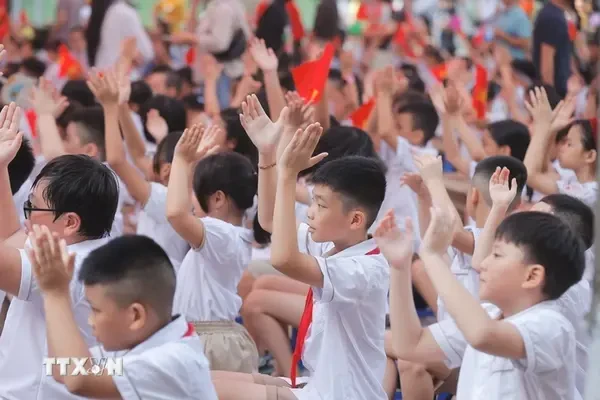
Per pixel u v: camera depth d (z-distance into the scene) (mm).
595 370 5375
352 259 6496
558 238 5621
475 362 5875
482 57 19094
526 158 9680
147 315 5391
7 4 22516
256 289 9289
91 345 6367
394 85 13070
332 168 6633
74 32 19656
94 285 5363
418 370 7480
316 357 6777
